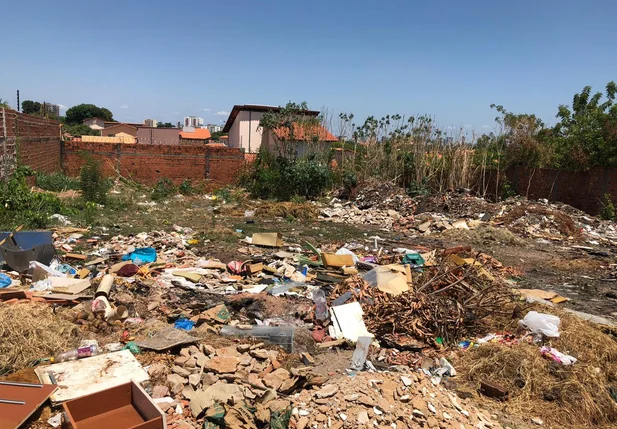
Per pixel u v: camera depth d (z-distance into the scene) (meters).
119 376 4.62
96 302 6.26
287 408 4.19
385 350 6.05
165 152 23.17
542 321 6.22
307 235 13.52
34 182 16.83
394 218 16.55
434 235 14.32
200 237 12.08
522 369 5.31
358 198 19.42
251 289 7.95
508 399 5.01
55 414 4.00
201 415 4.16
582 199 17.14
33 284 7.24
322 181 20.62
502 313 6.88
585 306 8.05
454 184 20.23
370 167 21.94
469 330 6.62
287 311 6.96
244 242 11.73
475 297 6.93
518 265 10.89
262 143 26.66
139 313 6.60
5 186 12.43
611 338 6.19
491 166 20.41
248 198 20.48
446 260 8.30
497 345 5.79
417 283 7.73
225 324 6.38
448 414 4.29
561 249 12.65
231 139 34.78
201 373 4.79
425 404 4.30
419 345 6.14
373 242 12.85
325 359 5.70
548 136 20.30
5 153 13.41
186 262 9.47
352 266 9.51
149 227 13.09
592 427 4.63
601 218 15.93
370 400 4.22
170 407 4.20
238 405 4.25
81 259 9.29
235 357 5.15
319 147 22.92
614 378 5.38
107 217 13.99
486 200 19.05
